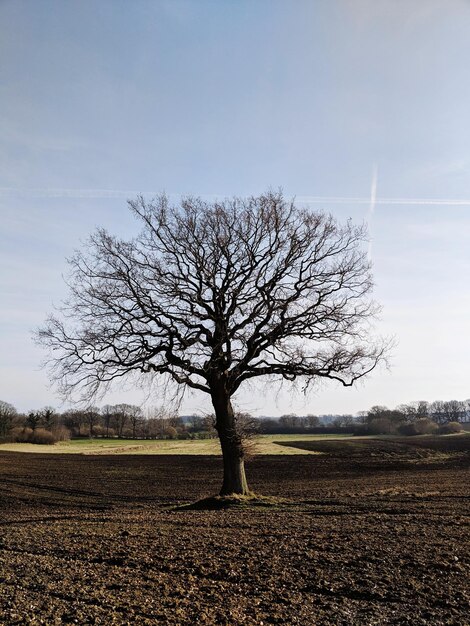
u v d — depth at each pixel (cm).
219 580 902
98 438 9756
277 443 7562
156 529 1439
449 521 1509
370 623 712
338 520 1570
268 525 1484
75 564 1018
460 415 12131
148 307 2047
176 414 2133
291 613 746
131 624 698
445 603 776
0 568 987
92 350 2030
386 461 5031
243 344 2138
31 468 4762
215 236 2119
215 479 3828
